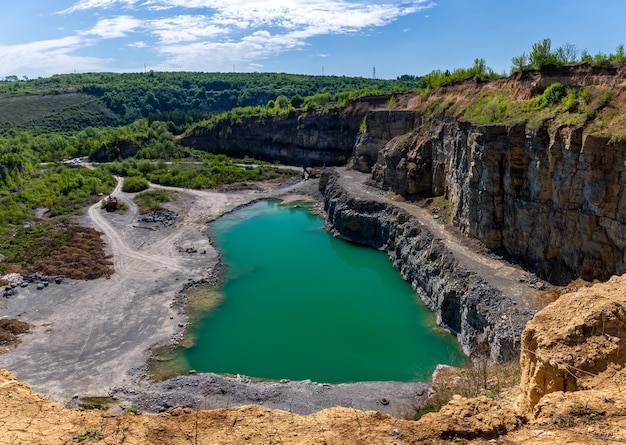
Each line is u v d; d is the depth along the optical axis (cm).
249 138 12650
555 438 1279
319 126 11088
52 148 12688
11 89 19588
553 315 1781
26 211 7556
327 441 1404
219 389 3173
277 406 2989
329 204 7288
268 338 4053
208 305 4612
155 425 1477
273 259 5856
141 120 15300
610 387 1470
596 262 3447
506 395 2164
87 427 1462
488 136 4350
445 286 4178
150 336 4012
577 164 3562
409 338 3994
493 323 3425
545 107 4184
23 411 1531
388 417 1518
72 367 3547
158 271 5372
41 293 4716
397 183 6594
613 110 3538
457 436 1405
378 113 8081
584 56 4397
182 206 8194
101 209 7812
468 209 4788
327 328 4203
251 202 8525
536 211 3991
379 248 6066
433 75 8138
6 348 3766
